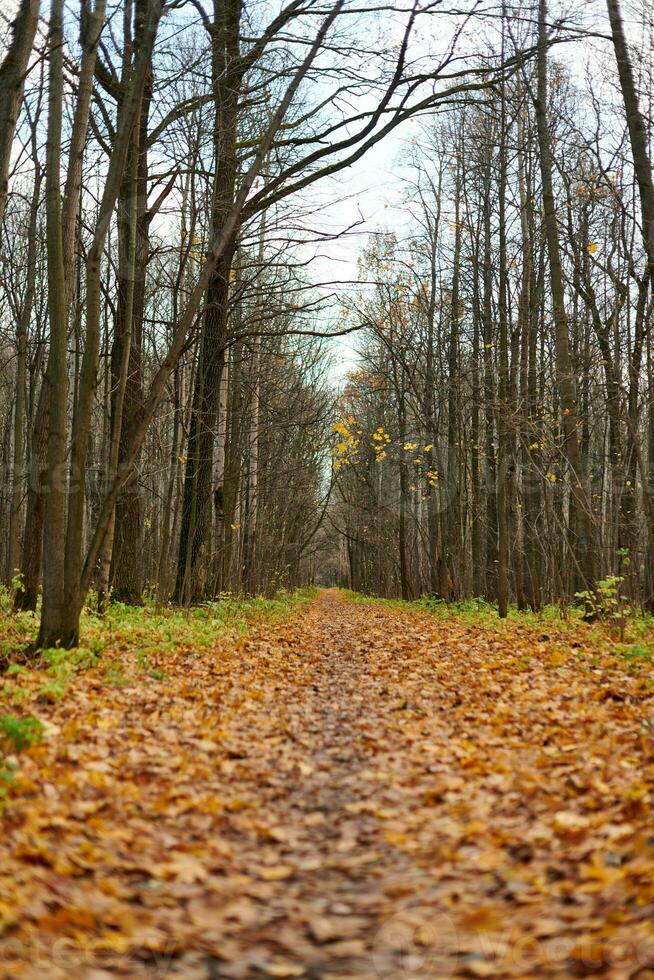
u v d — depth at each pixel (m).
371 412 39.62
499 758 6.34
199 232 17.67
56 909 3.54
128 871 4.18
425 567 38.84
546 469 19.30
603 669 10.34
